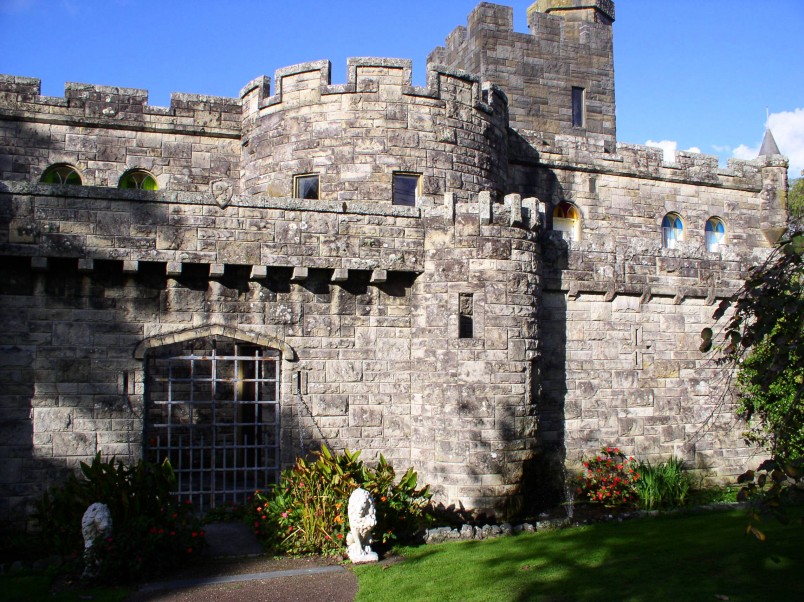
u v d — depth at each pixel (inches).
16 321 594.6
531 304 681.0
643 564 494.0
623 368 777.6
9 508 583.2
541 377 700.7
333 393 658.8
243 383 825.5
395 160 749.9
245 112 826.2
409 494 589.0
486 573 478.6
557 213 987.3
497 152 826.2
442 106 770.2
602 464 733.3
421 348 668.7
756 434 808.9
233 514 625.0
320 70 762.2
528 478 666.8
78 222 587.8
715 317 358.6
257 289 644.1
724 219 1079.0
